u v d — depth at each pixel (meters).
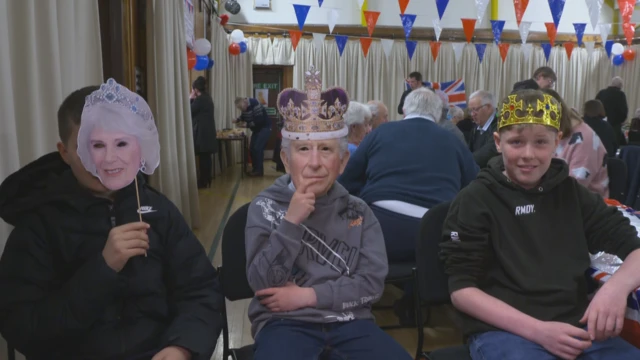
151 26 3.21
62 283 1.03
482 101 3.26
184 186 3.73
